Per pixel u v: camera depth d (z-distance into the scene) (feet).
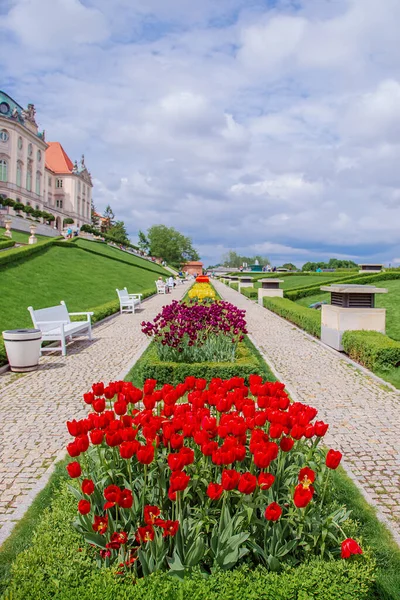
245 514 8.54
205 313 30.14
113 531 8.38
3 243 100.94
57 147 304.71
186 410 10.86
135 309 67.31
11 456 15.89
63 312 40.04
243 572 7.79
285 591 7.19
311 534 8.54
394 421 19.66
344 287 35.99
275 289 75.31
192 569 7.80
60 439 17.38
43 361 31.73
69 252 126.21
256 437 9.18
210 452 8.75
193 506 9.36
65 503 9.97
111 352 35.01
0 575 9.62
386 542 10.99
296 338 42.16
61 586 7.33
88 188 327.47
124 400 10.98
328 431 18.42
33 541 8.76
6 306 52.70
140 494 9.60
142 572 8.25
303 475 8.85
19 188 227.81
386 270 105.81
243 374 24.48
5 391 24.09
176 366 24.59
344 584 7.53
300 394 23.73
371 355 28.73
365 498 13.09
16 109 229.45
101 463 9.72
